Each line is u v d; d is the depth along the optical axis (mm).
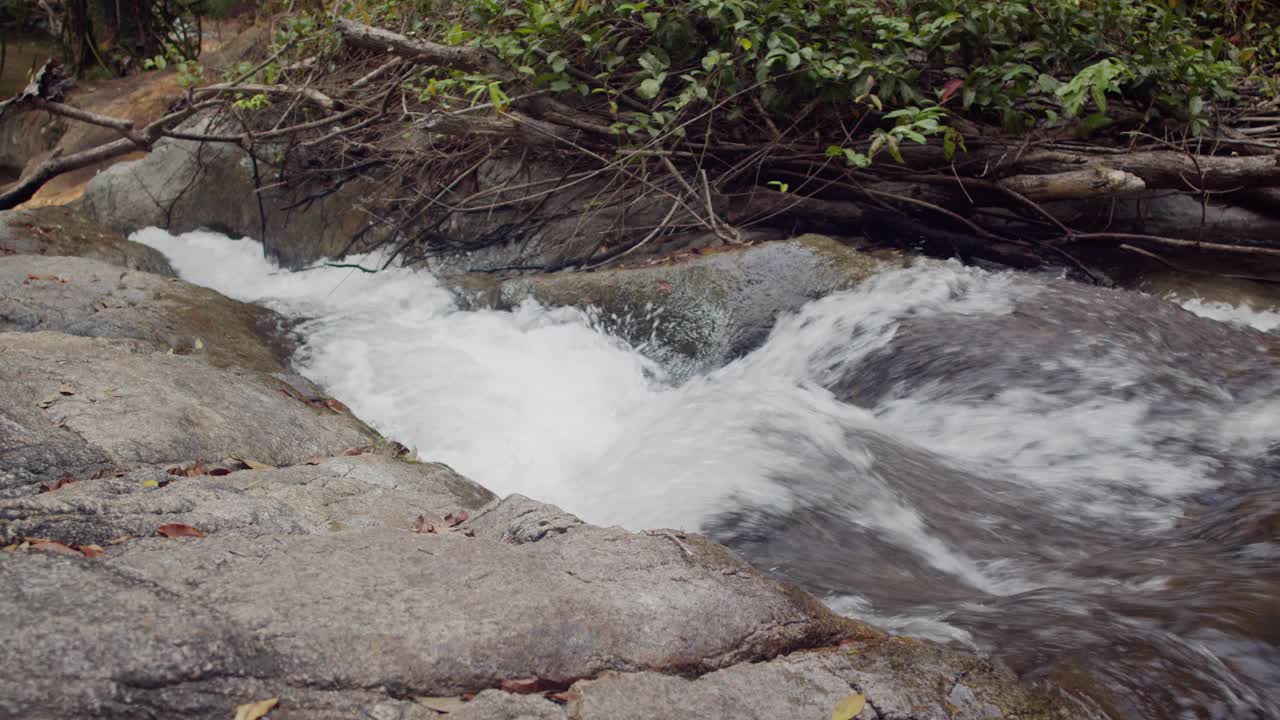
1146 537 3891
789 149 7082
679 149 7145
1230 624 2783
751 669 2352
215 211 9219
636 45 7176
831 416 5000
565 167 7609
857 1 6676
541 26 6750
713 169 7246
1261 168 6727
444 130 7074
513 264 7598
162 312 6160
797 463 4344
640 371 6121
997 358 5141
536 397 5848
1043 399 4887
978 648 2660
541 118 7125
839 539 3795
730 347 5988
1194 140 7070
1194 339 5371
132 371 4238
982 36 6613
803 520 3893
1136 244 7383
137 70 12547
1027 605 3049
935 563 3723
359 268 7473
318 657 2145
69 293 6129
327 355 6395
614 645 2359
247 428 3986
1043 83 6414
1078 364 5035
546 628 2346
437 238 7980
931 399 5078
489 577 2545
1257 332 5621
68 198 10914
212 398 4191
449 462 5164
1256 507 3826
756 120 7109
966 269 6035
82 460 3332
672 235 7211
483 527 3123
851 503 4078
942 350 5254
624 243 7266
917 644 2604
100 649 2031
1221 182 6781
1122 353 5105
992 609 3020
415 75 7641
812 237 6344
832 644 2600
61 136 11820
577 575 2627
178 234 9344
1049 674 2502
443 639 2250
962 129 6910
